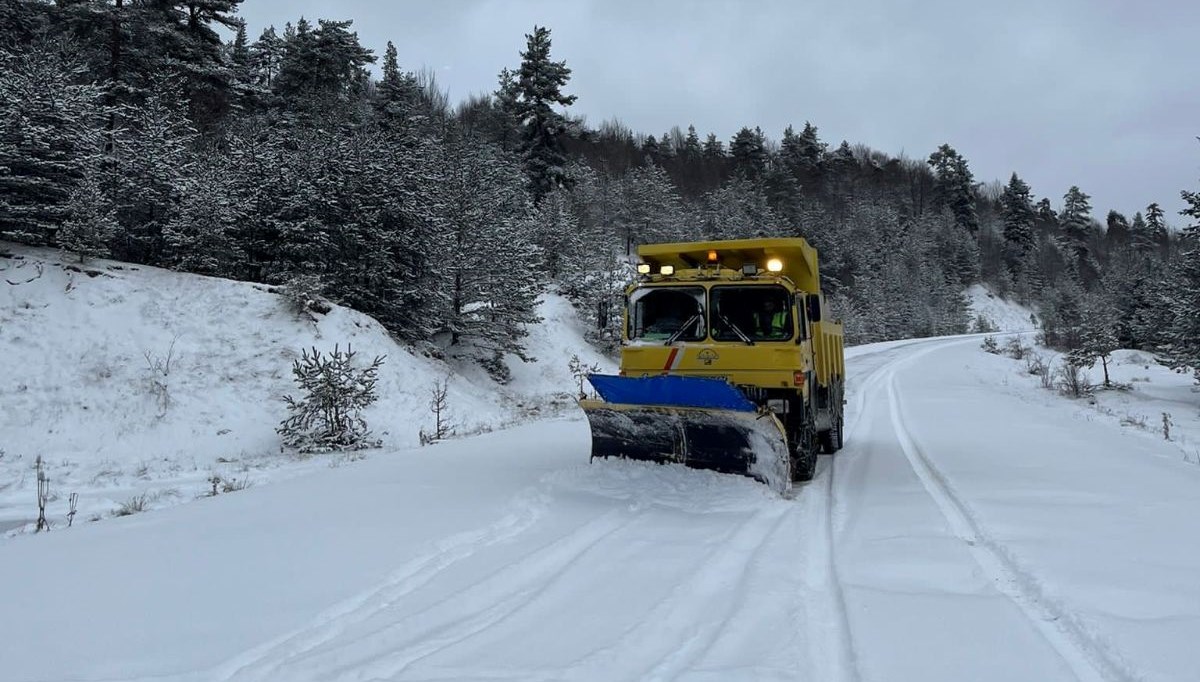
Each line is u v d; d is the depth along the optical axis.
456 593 4.43
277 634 3.79
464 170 29.55
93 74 27.66
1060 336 49.81
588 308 34.59
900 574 4.71
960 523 6.10
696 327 8.25
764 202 68.06
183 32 32.09
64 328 16.19
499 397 23.75
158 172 20.61
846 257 73.81
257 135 26.36
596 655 3.52
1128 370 33.62
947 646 3.54
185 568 4.93
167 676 3.30
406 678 3.29
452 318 26.41
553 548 5.47
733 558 5.26
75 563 5.07
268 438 15.32
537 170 46.62
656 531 5.97
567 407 23.20
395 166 23.67
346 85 46.28
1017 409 15.75
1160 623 3.65
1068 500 6.56
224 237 20.73
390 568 4.88
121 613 4.09
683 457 7.66
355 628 3.92
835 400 10.82
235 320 18.23
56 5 28.59
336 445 14.70
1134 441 10.55
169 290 18.41
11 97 17.64
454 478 8.16
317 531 5.88
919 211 117.06
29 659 3.48
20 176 17.70
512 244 28.14
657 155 98.50
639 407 7.46
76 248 17.98
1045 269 102.06
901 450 10.61
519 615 4.12
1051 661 3.36
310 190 21.52
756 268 8.10
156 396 15.34
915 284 73.31
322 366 14.93
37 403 14.39
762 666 3.39
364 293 22.47
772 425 7.07
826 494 7.48
